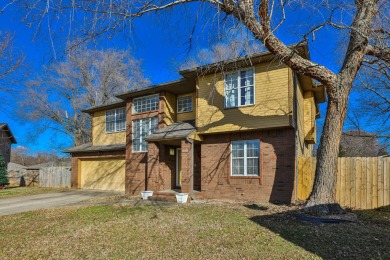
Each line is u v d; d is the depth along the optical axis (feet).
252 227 23.16
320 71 28.99
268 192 38.75
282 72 38.11
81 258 17.34
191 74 44.80
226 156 42.91
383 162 33.32
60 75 94.94
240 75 41.83
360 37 28.43
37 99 96.12
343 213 27.14
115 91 101.14
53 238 22.26
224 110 42.42
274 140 39.29
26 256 18.17
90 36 23.75
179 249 18.29
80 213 33.60
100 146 67.56
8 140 120.47
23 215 34.32
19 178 93.09
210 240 19.94
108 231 23.62
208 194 43.65
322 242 18.81
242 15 27.50
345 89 28.78
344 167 35.27
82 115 105.19
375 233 20.86
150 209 34.71
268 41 28.78
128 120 58.13
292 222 24.48
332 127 28.58
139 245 19.44
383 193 32.86
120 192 60.90
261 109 39.19
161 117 52.47
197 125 44.80
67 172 79.56
